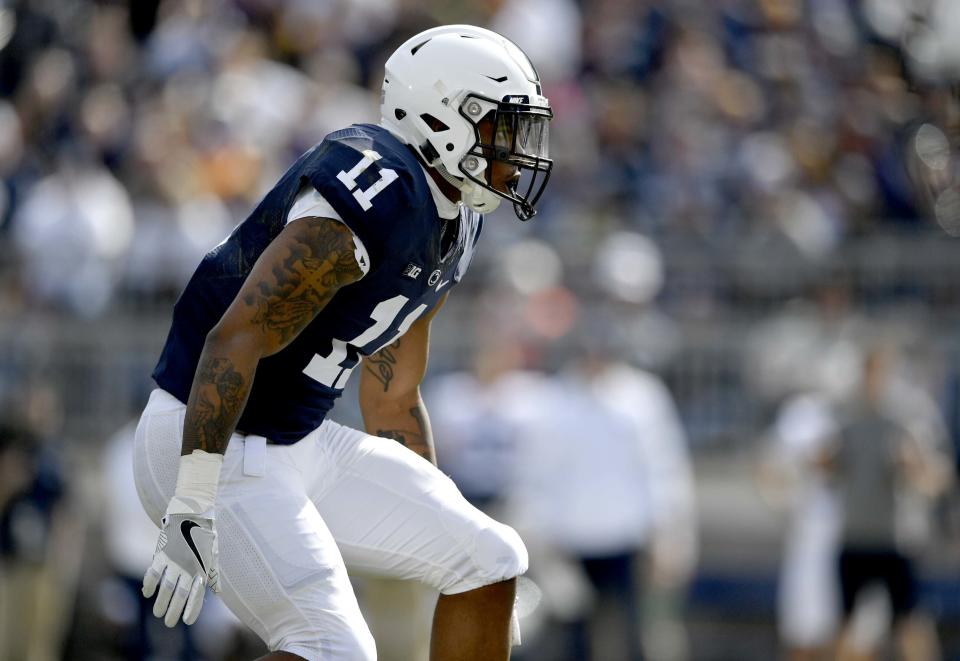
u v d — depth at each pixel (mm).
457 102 11633
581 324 29438
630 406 25328
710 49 38500
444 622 12266
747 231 31969
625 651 25453
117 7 37062
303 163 11359
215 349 10820
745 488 29188
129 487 24734
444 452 26312
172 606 10648
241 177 32281
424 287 11719
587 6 39844
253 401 11648
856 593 25062
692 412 30016
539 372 29453
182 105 33625
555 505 25328
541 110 11852
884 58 37562
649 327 28391
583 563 25266
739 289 30984
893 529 24891
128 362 30406
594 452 25188
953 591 27578
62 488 26703
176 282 30547
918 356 29016
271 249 10969
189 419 10805
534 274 30031
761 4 39969
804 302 30609
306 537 11484
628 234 31859
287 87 35188
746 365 29875
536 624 25531
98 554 28594
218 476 10883
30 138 33781
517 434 26219
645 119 36500
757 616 28609
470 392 26625
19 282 30797
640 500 25344
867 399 25125
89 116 33812
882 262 30406
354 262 11031
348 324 11633
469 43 11781
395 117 11883
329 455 12219
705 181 34594
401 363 13109
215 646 24703
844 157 34125
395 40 37375
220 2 37000
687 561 26203
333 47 37094
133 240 30859
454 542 12133
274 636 11523
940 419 28766
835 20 39844
